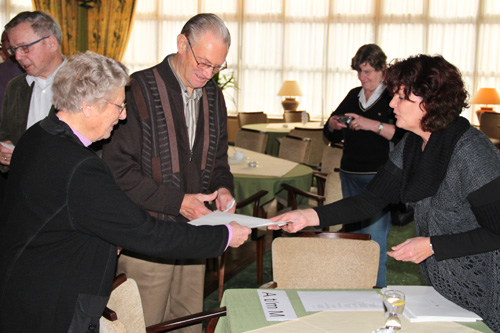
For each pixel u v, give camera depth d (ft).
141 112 7.27
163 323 6.39
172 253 5.37
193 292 8.38
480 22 29.25
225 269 14.32
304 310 5.94
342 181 12.07
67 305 4.89
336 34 30.94
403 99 5.86
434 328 5.47
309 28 31.24
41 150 4.87
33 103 8.87
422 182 6.01
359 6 30.42
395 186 6.84
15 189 4.92
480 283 5.85
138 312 6.18
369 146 11.32
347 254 8.04
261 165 14.94
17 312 4.85
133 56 32.83
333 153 15.64
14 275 4.84
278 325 5.57
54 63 8.79
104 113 5.04
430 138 5.96
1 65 10.86
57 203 4.77
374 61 10.81
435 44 29.91
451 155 5.78
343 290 6.57
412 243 5.86
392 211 11.35
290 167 14.71
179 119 7.52
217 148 8.29
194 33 6.89
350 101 11.85
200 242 5.59
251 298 6.27
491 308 5.84
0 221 5.06
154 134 7.38
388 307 5.30
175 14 32.27
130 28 28.81
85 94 4.86
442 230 6.07
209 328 6.55
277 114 32.30
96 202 4.81
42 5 26.05
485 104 28.12
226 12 31.81
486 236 5.59
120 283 6.07
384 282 11.21
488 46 29.35
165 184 7.55
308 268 8.04
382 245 11.14
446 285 6.03
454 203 5.88
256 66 32.04
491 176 5.51
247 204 12.19
